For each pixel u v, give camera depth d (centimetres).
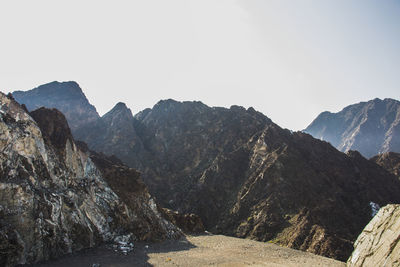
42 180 4081
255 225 8181
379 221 4284
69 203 4381
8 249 3128
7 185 3481
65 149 5019
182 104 18250
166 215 7250
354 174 10525
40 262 3456
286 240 7106
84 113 18312
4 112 3934
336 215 7862
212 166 11875
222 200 10325
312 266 4553
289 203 8506
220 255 4875
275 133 11988
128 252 4512
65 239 3950
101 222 4928
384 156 13662
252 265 4353
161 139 15825
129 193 6306
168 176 13012
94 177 5544
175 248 5234
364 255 4100
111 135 15850
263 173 9712
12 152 3772
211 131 14988
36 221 3578
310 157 10875
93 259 3897
